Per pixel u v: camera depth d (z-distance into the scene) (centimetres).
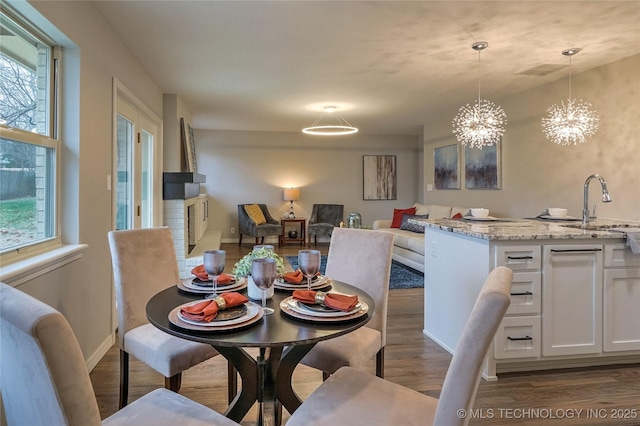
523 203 495
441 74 421
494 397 227
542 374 255
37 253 206
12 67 193
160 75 420
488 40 326
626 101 368
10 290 95
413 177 903
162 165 480
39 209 216
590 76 403
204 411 132
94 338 261
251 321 139
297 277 190
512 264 248
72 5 226
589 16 282
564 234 248
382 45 336
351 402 135
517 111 502
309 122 717
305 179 855
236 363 170
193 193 568
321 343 188
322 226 804
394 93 499
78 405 88
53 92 228
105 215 282
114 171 300
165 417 128
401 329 338
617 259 258
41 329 81
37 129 216
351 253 230
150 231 222
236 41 326
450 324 290
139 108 384
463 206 618
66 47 232
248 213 781
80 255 237
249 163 830
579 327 256
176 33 309
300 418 128
